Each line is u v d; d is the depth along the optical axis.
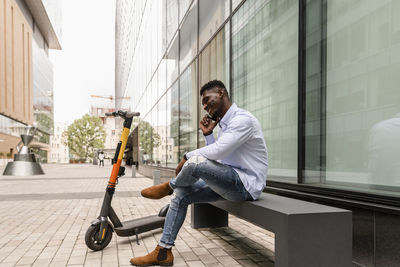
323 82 3.32
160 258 2.59
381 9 2.54
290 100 4.07
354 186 2.80
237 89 5.68
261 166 2.52
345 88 2.98
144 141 18.61
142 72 21.16
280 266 1.94
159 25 13.91
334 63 3.15
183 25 9.52
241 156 2.50
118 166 3.25
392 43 2.44
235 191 2.41
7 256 2.94
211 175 2.38
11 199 7.03
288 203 2.32
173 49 10.92
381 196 2.28
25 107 50.59
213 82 2.68
